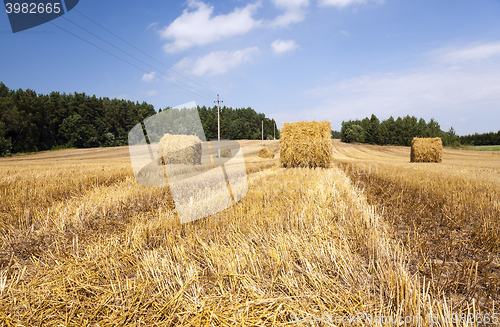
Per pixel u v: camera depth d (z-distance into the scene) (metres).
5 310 1.79
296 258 2.43
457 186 5.67
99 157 35.84
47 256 2.71
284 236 2.80
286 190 5.09
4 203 4.49
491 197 4.49
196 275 2.12
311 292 1.88
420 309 1.62
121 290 1.98
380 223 3.37
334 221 3.46
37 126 56.16
